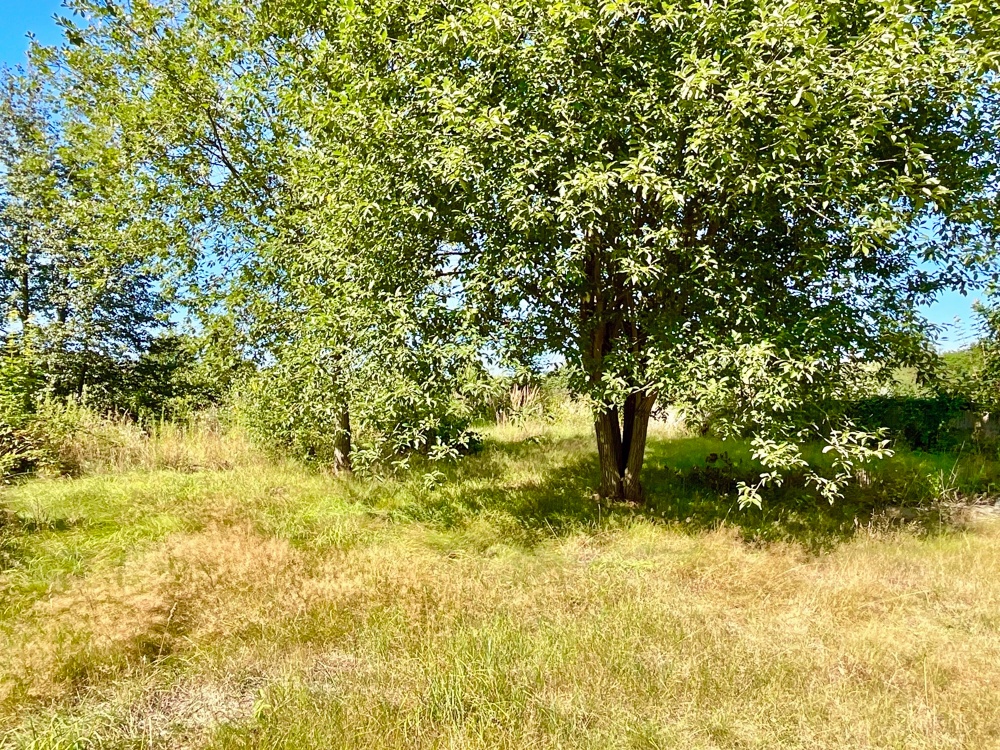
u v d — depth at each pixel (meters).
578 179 4.95
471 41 5.56
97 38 8.89
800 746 2.76
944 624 4.18
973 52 4.73
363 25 6.40
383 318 5.89
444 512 7.09
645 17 5.75
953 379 9.55
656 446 10.87
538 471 9.38
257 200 9.03
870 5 5.41
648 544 5.93
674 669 3.37
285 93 7.89
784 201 5.55
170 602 4.35
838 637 3.85
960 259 6.55
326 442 10.10
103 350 17.61
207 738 2.86
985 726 2.91
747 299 5.79
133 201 8.70
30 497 7.27
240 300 8.80
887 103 4.79
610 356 6.07
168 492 7.82
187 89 8.59
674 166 5.36
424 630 4.00
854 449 5.32
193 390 18.56
